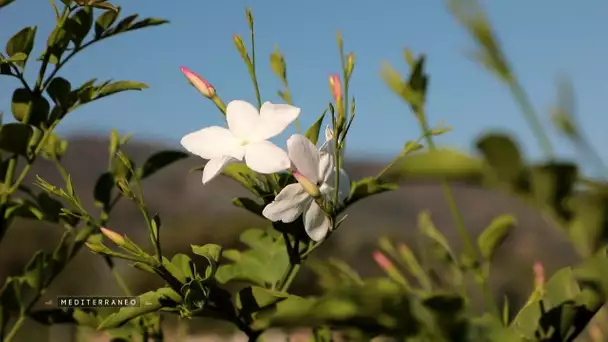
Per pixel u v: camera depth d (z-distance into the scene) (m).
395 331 0.23
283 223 0.35
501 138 0.20
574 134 0.22
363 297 0.23
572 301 0.27
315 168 0.33
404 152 0.32
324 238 0.33
